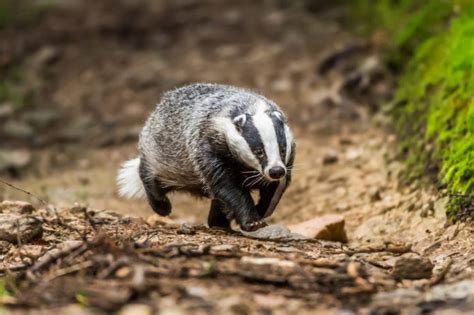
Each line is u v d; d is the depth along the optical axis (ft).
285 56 68.44
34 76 73.10
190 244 30.12
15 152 60.49
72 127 64.54
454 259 31.58
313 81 62.75
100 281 25.07
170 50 74.79
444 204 38.45
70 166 58.34
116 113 65.87
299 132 56.08
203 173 34.73
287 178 34.96
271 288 25.31
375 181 45.47
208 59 71.36
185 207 50.21
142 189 39.96
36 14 84.53
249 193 34.91
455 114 42.86
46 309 23.24
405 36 58.29
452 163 39.58
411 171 43.65
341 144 52.44
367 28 66.95
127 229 34.60
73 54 76.07
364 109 56.80
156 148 37.35
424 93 48.88
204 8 82.53
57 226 34.50
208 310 22.93
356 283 25.94
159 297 23.89
